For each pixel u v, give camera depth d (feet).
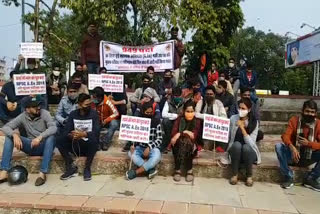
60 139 20.35
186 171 20.76
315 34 48.96
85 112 20.40
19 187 18.98
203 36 55.67
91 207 16.19
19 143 19.90
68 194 17.89
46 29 50.78
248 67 29.71
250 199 17.72
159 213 15.71
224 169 20.85
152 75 29.19
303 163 20.20
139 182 19.90
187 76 35.58
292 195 18.51
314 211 16.39
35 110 20.44
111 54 33.19
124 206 16.29
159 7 41.37
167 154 22.93
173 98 23.54
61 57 60.39
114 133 25.32
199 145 21.50
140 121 20.15
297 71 153.89
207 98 22.91
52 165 21.45
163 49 33.17
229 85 29.71
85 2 40.06
